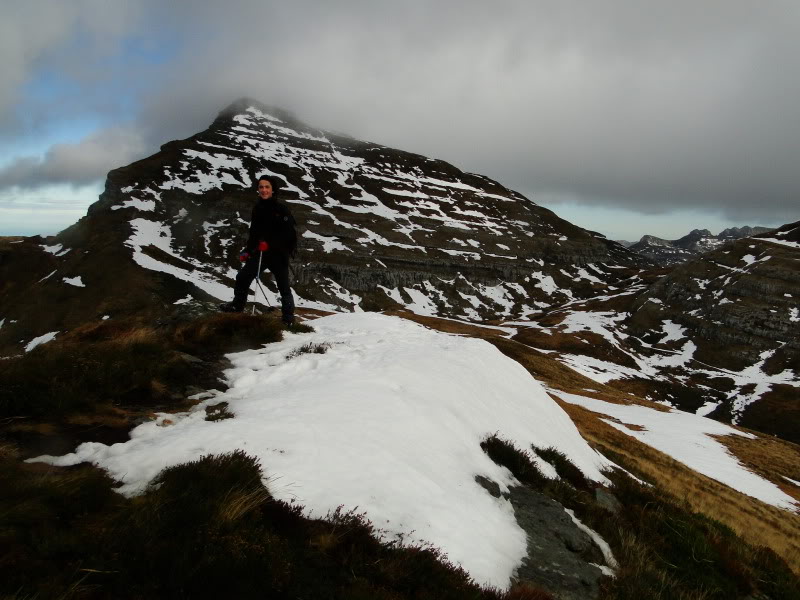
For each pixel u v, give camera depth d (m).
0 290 131.38
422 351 11.88
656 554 7.82
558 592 5.52
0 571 3.15
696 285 170.00
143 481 4.77
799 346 127.31
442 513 5.80
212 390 8.48
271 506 4.64
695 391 115.31
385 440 6.79
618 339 147.12
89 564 3.39
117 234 146.00
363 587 4.09
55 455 5.34
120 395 7.26
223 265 145.50
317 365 10.30
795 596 8.51
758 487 35.94
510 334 145.25
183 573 3.47
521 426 10.69
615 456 18.89
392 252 189.88
